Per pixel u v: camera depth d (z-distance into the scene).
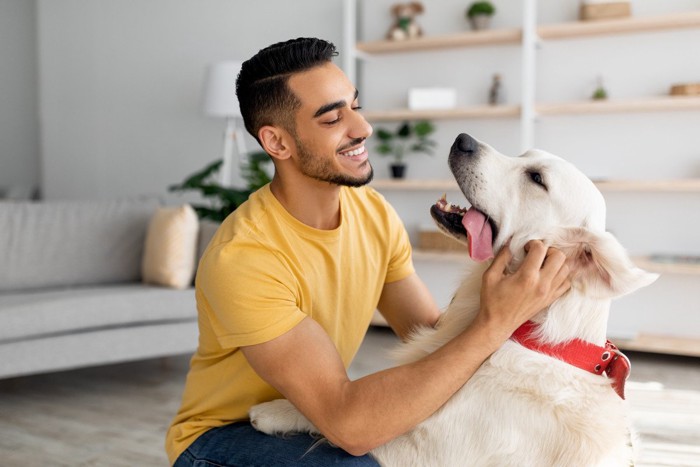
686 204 3.74
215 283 1.20
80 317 2.88
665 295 3.80
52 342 2.83
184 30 5.02
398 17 4.23
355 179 1.24
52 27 5.50
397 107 4.37
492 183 1.30
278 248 1.25
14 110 6.16
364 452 1.17
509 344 1.19
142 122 5.27
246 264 1.20
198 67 5.00
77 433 2.55
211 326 1.30
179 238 3.27
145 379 3.27
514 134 4.10
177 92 5.11
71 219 3.58
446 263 4.30
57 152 5.62
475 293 1.30
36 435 2.53
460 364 1.11
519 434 1.13
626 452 1.18
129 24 5.22
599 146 3.91
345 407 1.12
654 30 3.70
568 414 1.14
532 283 1.11
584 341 1.18
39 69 5.59
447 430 1.17
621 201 3.87
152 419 2.70
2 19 6.10
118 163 5.40
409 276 1.53
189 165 5.12
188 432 1.35
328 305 1.33
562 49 3.93
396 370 1.13
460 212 1.37
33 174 6.14
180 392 3.06
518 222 1.28
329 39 4.49
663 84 3.73
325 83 1.20
